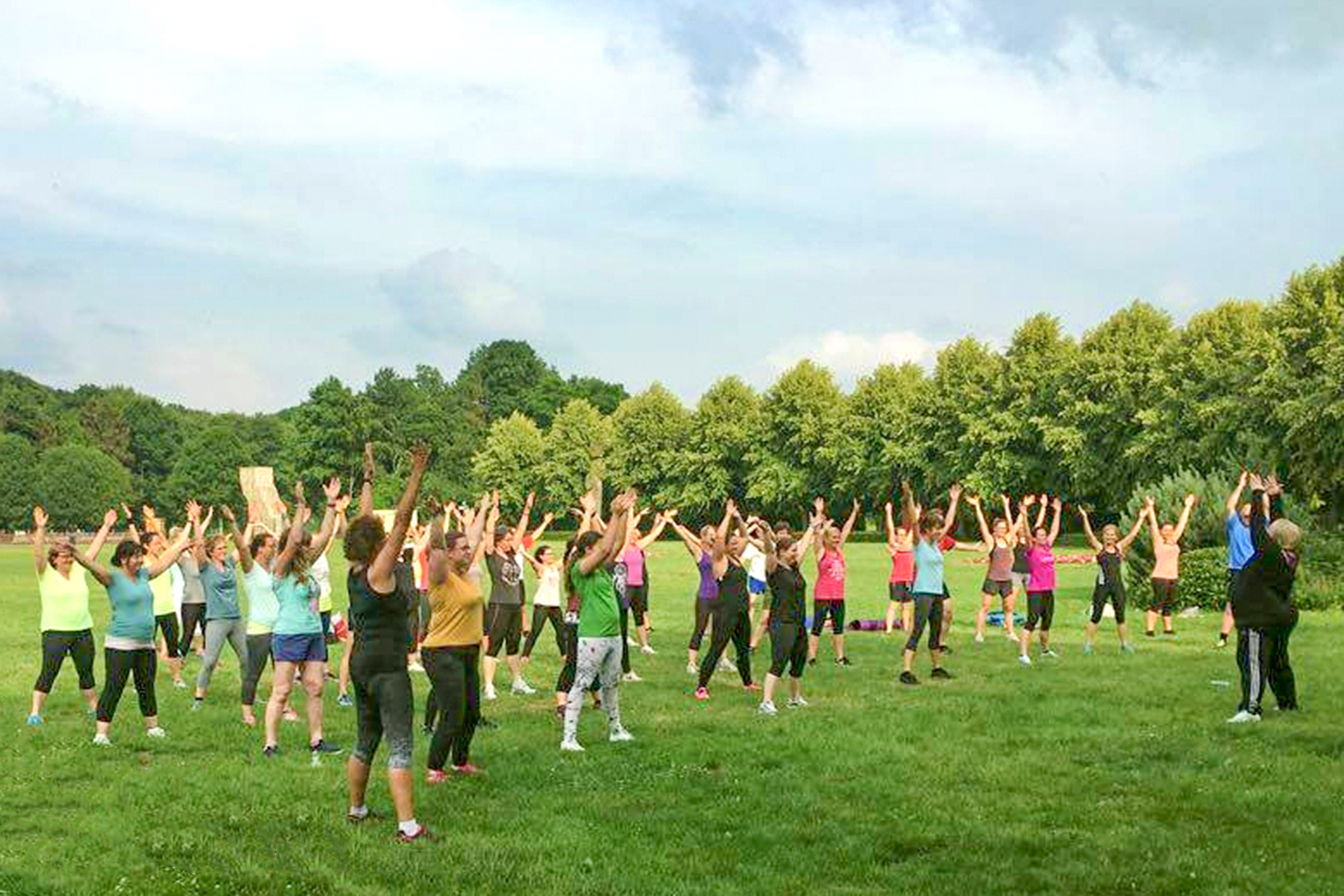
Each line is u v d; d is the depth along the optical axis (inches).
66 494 5221.5
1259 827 346.3
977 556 2015.3
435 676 409.1
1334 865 311.1
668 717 538.9
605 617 470.3
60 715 557.9
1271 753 440.8
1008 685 618.8
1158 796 384.8
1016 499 3117.6
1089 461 2837.1
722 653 599.8
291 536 472.1
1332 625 880.9
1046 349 3102.9
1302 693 571.2
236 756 460.8
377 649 344.8
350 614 354.9
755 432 3909.9
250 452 5467.5
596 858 327.0
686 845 338.0
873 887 300.7
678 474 4215.1
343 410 5064.0
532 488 4904.0
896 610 1061.8
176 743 486.3
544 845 337.1
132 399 6648.6
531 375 6850.4
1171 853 321.1
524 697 613.6
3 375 6461.6
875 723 513.0
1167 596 864.3
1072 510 3211.1
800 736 483.2
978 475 3051.2
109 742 484.7
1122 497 2834.6
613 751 462.3
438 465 5511.8
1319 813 360.5
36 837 349.7
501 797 393.4
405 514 336.5
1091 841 334.6
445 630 411.5
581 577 470.6
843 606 736.3
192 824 362.0
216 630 584.1
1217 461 2428.6
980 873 310.5
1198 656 737.0
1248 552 719.7
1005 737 479.2
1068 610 1088.8
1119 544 790.5
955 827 352.2
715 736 487.2
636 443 4429.1
